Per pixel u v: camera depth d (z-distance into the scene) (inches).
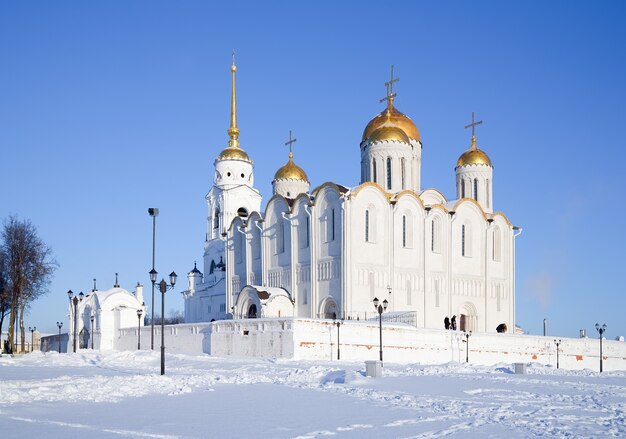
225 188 3892.7
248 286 3014.3
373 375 1417.3
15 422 765.9
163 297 1515.7
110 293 3363.7
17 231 3078.2
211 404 948.0
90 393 1057.5
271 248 3297.2
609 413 891.4
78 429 716.7
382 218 3004.4
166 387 1173.1
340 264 2876.5
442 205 3272.6
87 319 3513.8
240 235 3577.8
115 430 710.5
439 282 3189.0
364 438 674.2
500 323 3442.4
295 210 3147.1
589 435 708.0
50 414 835.4
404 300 3036.4
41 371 1646.2
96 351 2506.2
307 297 3034.0
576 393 1145.4
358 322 2412.6
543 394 1113.4
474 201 3383.4
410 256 3085.6
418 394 1087.0
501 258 3506.4
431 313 3127.5
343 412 866.1
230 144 4035.4
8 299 3134.8
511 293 3506.4
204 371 1630.2
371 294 2913.4
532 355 3006.9
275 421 783.1
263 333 2345.0
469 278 3326.8
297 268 3112.7
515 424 777.6
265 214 3321.9
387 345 2470.5
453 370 1686.8
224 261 3853.3
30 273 3073.3
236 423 765.9
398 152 3314.5
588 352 3243.1
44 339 3976.4
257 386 1229.7
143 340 3051.2
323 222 3006.9
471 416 840.3
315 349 2284.7
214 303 3863.2
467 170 3698.3
